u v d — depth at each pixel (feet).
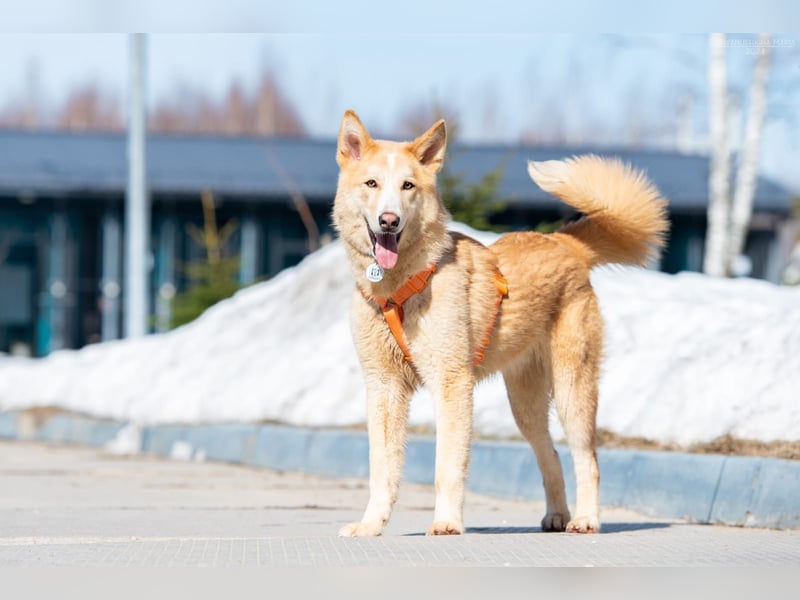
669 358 44.55
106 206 135.74
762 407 38.11
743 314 48.06
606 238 34.76
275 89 285.02
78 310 137.08
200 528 34.19
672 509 36.73
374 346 29.89
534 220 129.80
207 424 63.72
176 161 137.18
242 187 130.31
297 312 70.38
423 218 29.35
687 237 133.59
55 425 75.20
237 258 90.53
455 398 29.55
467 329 29.78
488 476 45.21
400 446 30.30
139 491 47.42
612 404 43.65
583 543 27.30
